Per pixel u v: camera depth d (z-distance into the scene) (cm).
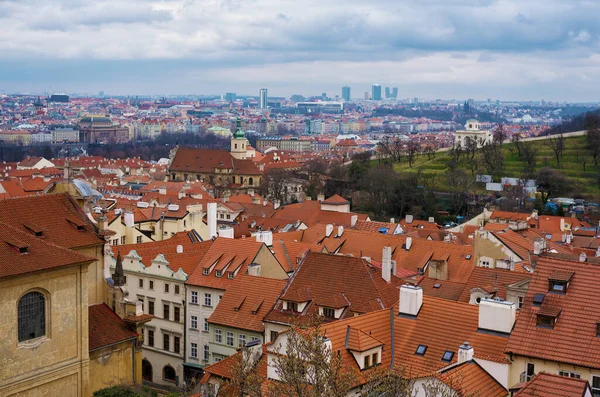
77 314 8619
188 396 8138
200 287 12419
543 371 6544
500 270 10862
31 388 8150
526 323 7250
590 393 5812
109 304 9831
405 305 8188
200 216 19988
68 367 8550
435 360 7556
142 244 14538
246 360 7056
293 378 5766
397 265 14388
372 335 7862
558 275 7394
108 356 9344
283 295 10625
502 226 17088
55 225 9538
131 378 9675
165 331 12975
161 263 12950
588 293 7250
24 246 8088
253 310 10975
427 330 7912
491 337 7544
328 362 6294
